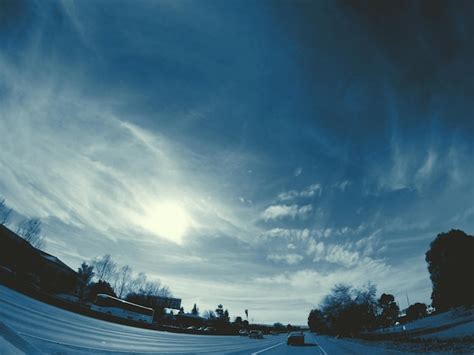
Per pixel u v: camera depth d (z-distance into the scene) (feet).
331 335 228.63
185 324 275.39
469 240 177.47
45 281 167.12
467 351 41.22
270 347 85.61
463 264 172.55
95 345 41.93
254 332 213.25
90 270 246.27
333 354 60.54
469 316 130.00
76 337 46.09
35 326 45.85
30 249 156.25
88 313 112.68
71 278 199.00
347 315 190.60
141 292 272.92
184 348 63.16
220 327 272.92
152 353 44.93
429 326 148.97
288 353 63.36
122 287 269.23
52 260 180.86
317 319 374.84
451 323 123.24
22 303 73.46
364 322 189.16
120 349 43.39
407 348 56.90
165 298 302.45
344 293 198.90
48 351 28.91
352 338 145.89
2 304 59.52
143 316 150.41
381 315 283.59
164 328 157.89
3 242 140.46
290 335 103.19
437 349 48.34
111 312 136.05
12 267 139.54
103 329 74.23
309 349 75.25
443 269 180.96
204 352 57.36
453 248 179.01
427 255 197.36
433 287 191.83
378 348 66.28
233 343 107.96
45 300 98.07
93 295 221.87
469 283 169.17
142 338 73.41
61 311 91.25
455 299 175.22
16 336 20.54
